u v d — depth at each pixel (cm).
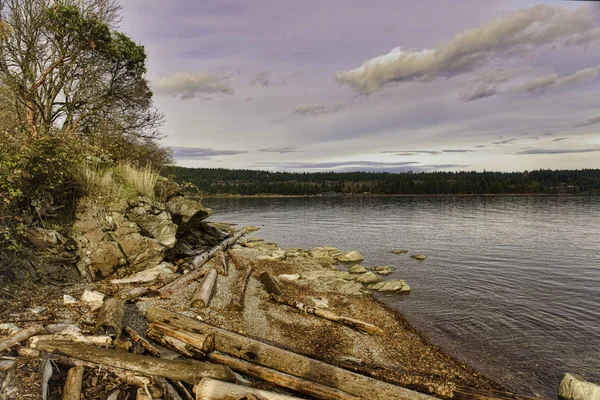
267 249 2730
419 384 809
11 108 1758
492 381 941
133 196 1432
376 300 1633
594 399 829
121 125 2188
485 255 2730
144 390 587
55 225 1123
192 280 1377
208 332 867
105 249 1203
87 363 622
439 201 10844
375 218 5828
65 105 2044
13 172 977
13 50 1695
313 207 8706
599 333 1270
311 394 718
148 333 853
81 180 1267
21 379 511
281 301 1341
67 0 1898
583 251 2859
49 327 732
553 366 1036
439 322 1366
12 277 907
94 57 2027
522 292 1772
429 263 2480
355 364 923
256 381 759
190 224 1934
